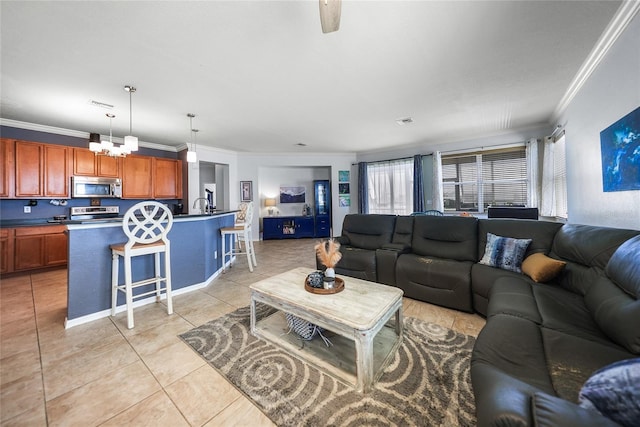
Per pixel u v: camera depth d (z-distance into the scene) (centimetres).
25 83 255
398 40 198
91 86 264
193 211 542
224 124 405
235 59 220
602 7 168
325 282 185
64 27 175
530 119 405
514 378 88
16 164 362
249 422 120
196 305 258
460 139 522
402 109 351
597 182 241
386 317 157
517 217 322
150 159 500
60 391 140
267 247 589
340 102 322
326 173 767
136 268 259
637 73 170
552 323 130
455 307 236
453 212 544
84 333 202
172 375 153
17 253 358
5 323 220
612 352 103
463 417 119
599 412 64
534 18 177
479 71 249
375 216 352
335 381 146
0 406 130
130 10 161
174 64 226
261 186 739
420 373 151
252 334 199
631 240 138
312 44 201
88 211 438
